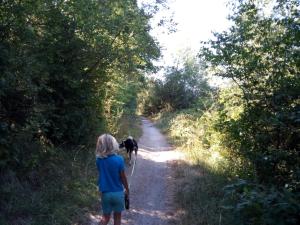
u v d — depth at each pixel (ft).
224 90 36.86
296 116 23.48
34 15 30.73
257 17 29.86
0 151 23.73
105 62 41.45
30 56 27.07
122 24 40.57
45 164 30.99
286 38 26.76
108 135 19.26
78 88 39.11
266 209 18.12
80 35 36.76
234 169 34.91
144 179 38.91
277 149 25.68
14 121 26.45
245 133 29.04
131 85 90.74
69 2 34.35
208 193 30.27
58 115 36.58
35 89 25.82
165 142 72.74
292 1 27.84
